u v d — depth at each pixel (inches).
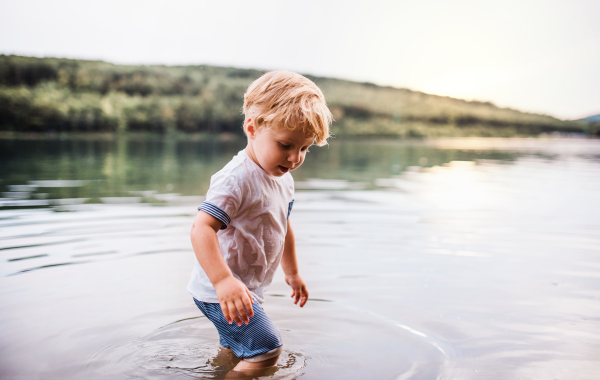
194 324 74.2
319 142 64.3
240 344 63.8
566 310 80.0
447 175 290.7
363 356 63.4
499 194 211.2
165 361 62.3
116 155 403.5
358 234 132.0
